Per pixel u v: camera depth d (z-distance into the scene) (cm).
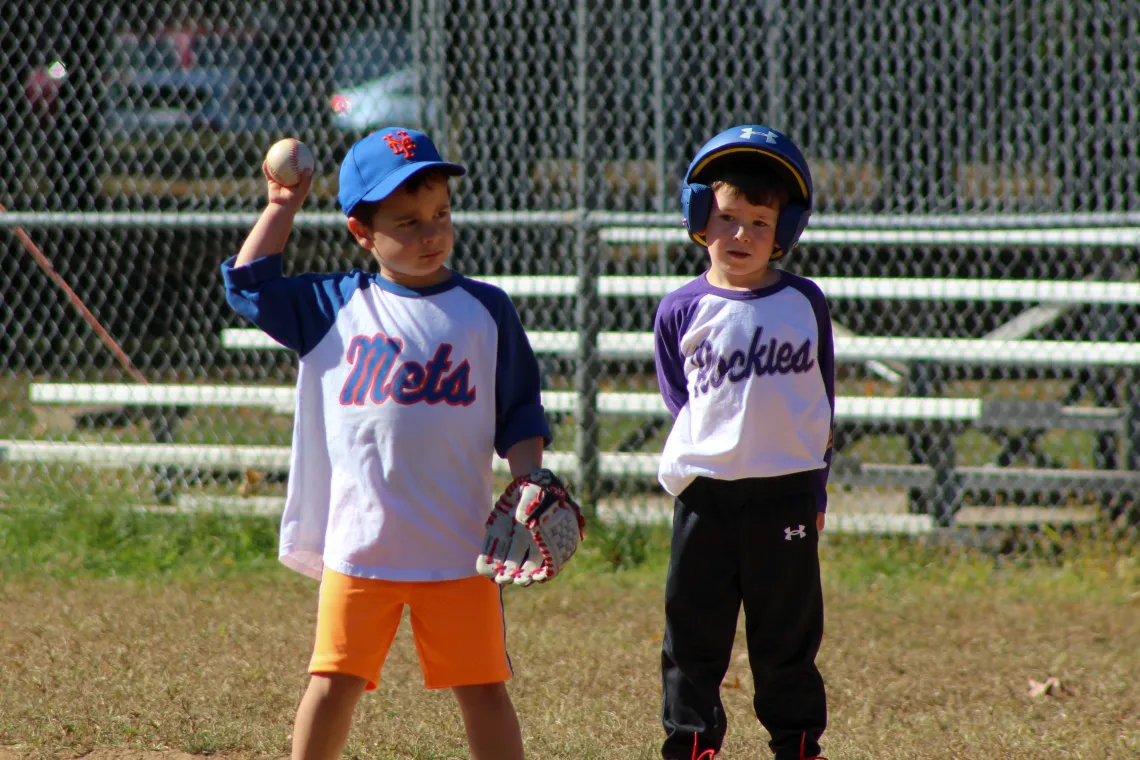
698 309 1194
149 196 4041
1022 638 1867
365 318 1093
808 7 2969
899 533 2345
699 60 3188
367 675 1085
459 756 1366
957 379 3161
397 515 1063
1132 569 2169
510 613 1983
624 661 1739
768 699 1223
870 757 1370
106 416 3069
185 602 2027
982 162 3478
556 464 2431
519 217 2353
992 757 1375
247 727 1439
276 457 2509
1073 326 3183
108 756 1362
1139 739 1430
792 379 1172
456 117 3200
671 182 3164
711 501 1183
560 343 2630
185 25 3897
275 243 1100
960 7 2908
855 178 3030
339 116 3862
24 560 2236
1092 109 3209
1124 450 2447
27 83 3488
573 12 3153
